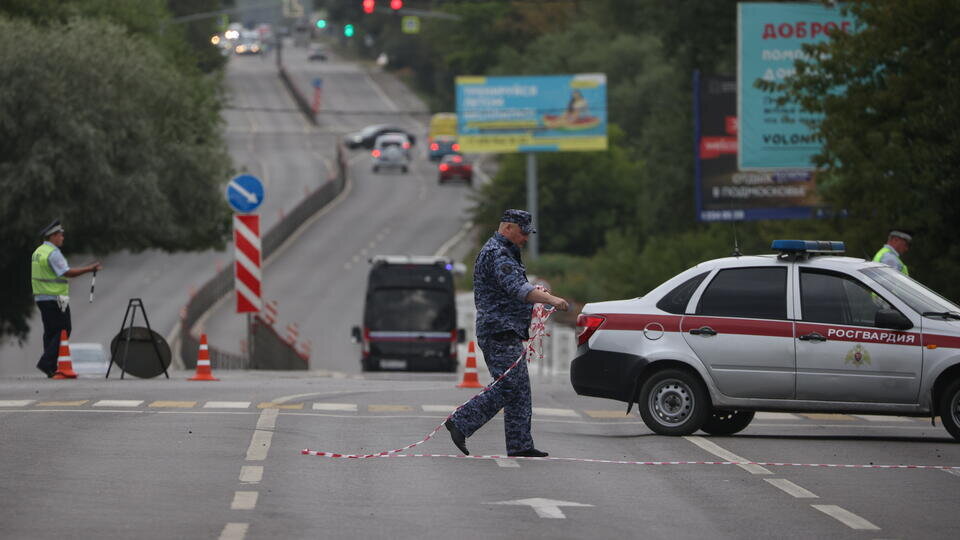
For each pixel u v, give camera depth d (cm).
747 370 4325
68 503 2988
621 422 4831
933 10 7781
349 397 5381
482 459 3738
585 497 3195
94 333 16812
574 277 19238
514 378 3734
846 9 8538
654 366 4431
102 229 10962
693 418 4372
